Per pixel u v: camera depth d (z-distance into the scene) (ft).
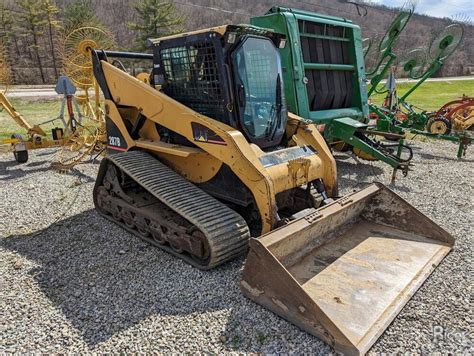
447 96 85.87
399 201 14.28
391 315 10.15
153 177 14.25
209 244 11.88
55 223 16.88
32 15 144.77
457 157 30.01
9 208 18.67
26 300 11.28
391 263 12.40
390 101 36.60
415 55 38.11
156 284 12.04
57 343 9.56
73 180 23.17
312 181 15.12
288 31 20.10
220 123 13.50
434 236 13.78
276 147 15.55
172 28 126.00
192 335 9.80
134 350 9.31
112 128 17.61
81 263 13.43
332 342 9.23
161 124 15.11
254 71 14.06
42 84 138.00
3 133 39.17
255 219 14.74
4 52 38.40
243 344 9.50
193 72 14.51
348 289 11.11
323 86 23.09
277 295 10.21
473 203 19.43
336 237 13.88
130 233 15.71
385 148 22.82
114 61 18.26
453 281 11.97
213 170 14.34
